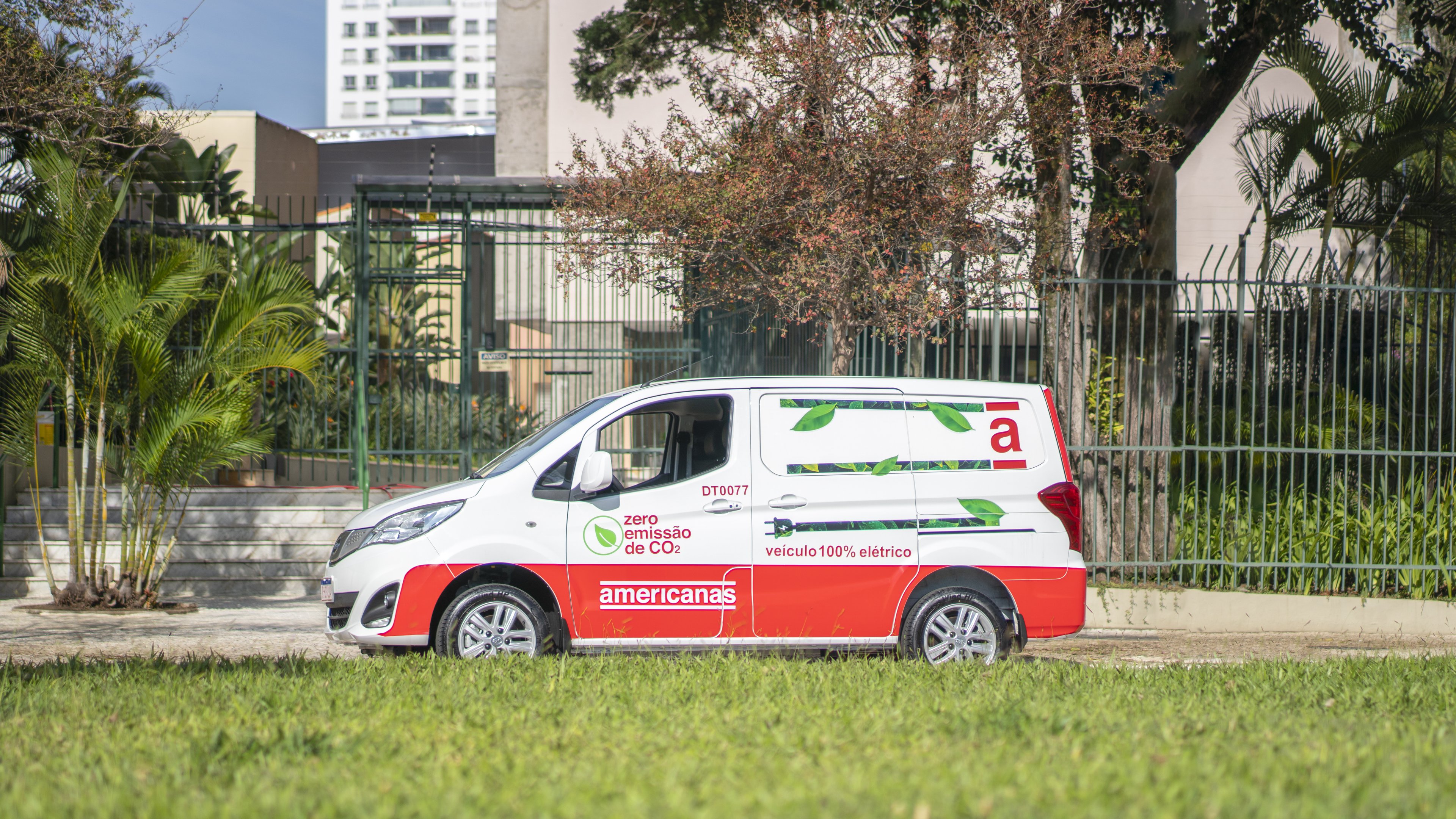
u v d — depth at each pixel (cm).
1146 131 1362
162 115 1545
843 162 1223
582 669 830
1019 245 1344
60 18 1375
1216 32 1487
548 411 2348
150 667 851
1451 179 1689
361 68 19912
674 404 953
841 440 955
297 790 498
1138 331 1452
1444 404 1472
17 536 1542
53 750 589
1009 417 977
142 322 1340
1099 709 691
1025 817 436
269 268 1449
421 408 2067
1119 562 1344
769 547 935
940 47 1273
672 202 1246
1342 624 1314
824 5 1399
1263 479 1384
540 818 441
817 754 559
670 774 508
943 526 952
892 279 1232
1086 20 1302
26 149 1455
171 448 1323
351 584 911
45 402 1617
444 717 661
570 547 920
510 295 2495
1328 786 489
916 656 941
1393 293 1432
